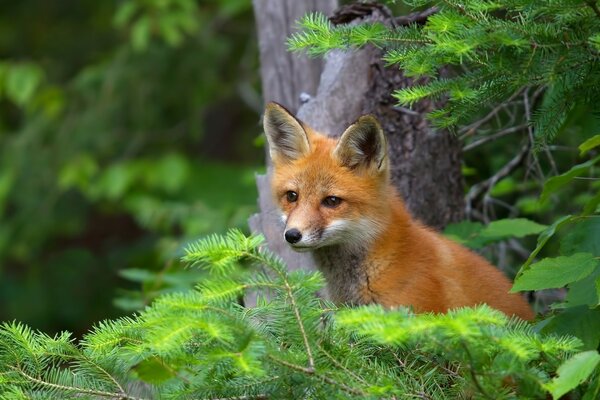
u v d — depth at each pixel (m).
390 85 10.95
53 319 25.48
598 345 7.66
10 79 22.48
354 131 10.02
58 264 26.11
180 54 23.28
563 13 7.30
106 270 26.06
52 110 23.23
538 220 13.37
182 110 23.72
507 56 7.55
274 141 10.60
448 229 11.20
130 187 23.78
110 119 23.25
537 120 8.45
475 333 6.08
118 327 7.54
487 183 12.82
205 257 6.91
